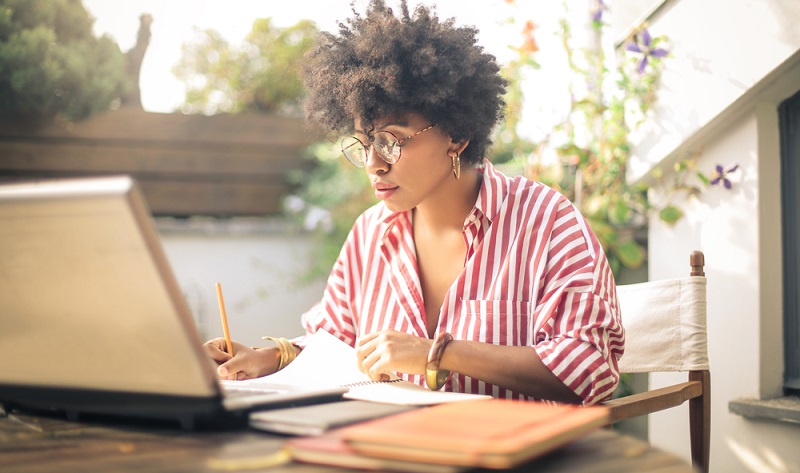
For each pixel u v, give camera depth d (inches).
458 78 66.4
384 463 31.8
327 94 72.6
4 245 37.7
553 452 35.2
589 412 37.2
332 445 33.7
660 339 73.3
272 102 198.2
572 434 34.2
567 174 125.0
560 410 38.0
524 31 121.6
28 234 36.9
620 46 110.4
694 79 96.8
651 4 104.7
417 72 65.9
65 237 36.2
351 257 80.5
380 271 76.9
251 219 189.8
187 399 39.0
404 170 66.9
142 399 40.3
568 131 119.6
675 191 103.5
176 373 38.3
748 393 93.8
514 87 123.2
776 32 85.9
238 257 184.7
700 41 95.7
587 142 118.5
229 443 37.9
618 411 59.2
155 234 35.4
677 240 103.1
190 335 36.9
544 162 122.8
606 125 113.0
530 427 33.8
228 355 68.4
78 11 166.1
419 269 75.1
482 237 70.9
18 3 159.6
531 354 58.8
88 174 172.7
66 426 44.1
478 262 70.1
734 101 91.5
